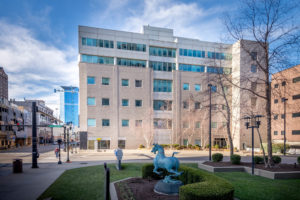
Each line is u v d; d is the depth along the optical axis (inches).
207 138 1624.0
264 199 305.3
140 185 365.4
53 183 420.2
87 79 1443.2
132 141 1501.0
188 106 1636.3
